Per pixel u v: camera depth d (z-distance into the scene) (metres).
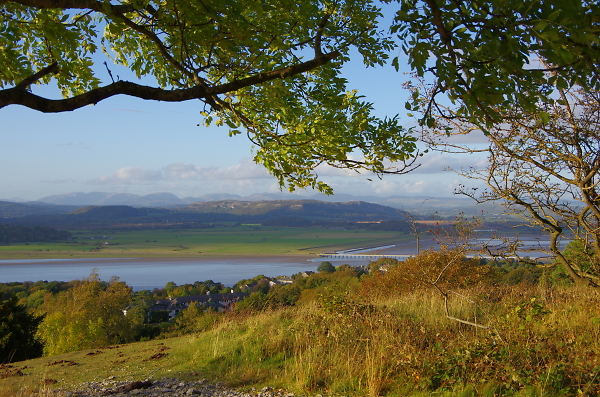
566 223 5.03
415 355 5.62
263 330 8.62
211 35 4.18
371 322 7.34
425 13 2.46
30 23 4.65
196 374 7.16
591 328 5.87
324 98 5.28
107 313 37.47
